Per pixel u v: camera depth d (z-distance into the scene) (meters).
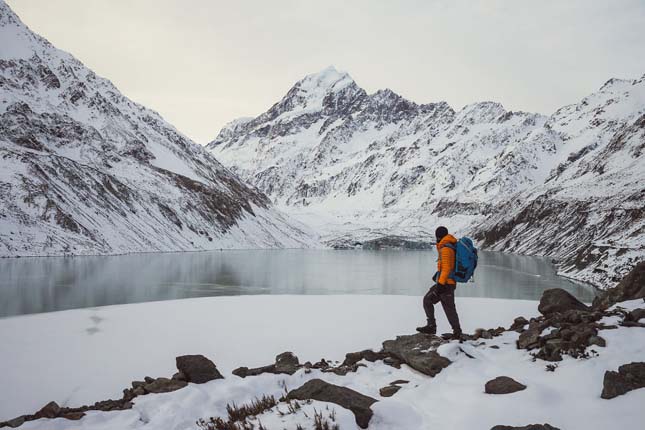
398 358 8.48
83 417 6.73
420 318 16.77
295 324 16.02
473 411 5.80
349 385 7.56
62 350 13.07
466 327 14.98
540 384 6.24
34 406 9.27
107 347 13.38
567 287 38.56
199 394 7.25
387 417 5.88
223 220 117.69
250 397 7.29
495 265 69.81
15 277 38.28
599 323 7.91
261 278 44.81
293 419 5.62
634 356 6.53
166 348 13.15
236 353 12.48
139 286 34.72
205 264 61.84
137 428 6.38
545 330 8.28
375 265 70.19
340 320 16.62
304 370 8.31
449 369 7.33
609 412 5.30
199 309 19.91
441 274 8.83
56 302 25.03
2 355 12.62
